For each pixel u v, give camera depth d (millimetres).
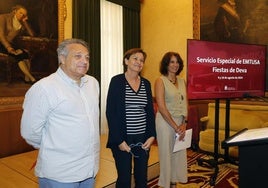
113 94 2248
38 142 1627
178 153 2850
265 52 3896
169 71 2785
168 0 6301
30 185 3047
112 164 3738
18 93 4566
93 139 1677
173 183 2857
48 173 1564
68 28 5359
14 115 4445
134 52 2285
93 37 5762
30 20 4672
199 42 3471
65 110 1556
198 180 3588
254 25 5074
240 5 5199
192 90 3453
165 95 2732
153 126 2416
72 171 1591
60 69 1641
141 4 6777
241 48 3717
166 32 6375
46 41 4918
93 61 5762
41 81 1556
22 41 4578
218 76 3588
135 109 2289
